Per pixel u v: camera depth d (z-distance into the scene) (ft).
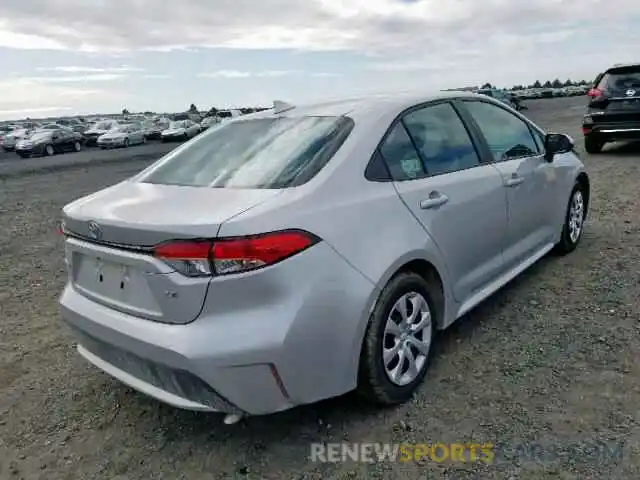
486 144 12.41
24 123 250.57
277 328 7.55
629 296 13.08
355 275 8.39
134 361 8.26
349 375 8.54
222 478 8.02
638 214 20.53
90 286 9.04
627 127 34.32
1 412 10.09
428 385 9.98
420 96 11.33
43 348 12.77
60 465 8.53
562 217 15.65
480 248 11.56
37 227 27.61
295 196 8.22
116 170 60.75
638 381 9.57
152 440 9.04
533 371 10.18
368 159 9.39
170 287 7.59
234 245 7.34
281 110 11.55
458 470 7.77
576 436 8.25
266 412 7.93
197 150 11.01
